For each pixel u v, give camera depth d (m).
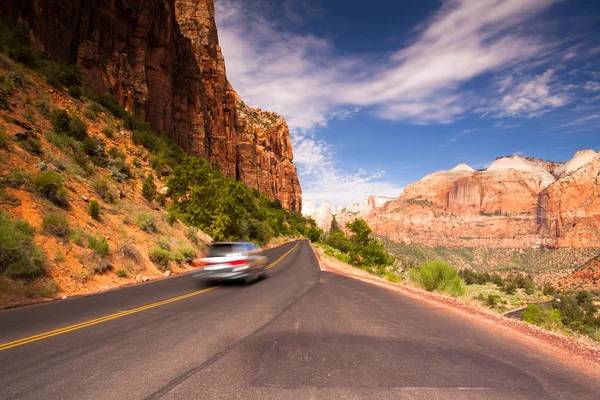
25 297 8.32
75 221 13.28
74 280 10.20
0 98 17.31
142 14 44.03
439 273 12.77
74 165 17.94
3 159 13.12
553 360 4.32
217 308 7.44
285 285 11.73
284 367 3.81
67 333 5.33
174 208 25.16
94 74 35.00
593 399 3.10
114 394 3.08
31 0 28.72
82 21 35.53
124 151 28.59
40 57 27.88
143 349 4.48
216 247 11.95
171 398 3.00
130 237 15.46
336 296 9.46
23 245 9.55
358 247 30.98
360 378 3.49
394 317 6.77
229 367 3.80
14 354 4.29
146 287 10.99
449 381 3.45
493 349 4.72
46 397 3.02
